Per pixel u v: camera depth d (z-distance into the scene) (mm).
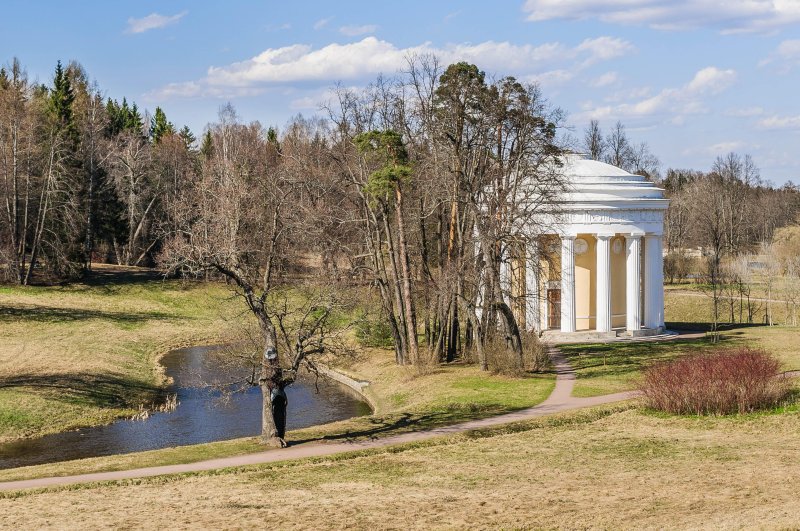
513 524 25953
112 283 97688
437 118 58219
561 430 40719
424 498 29484
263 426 39875
